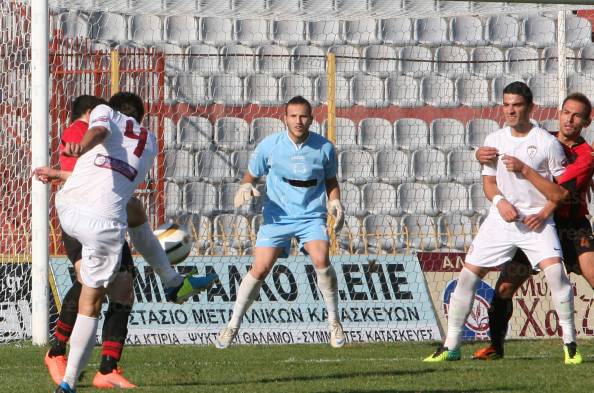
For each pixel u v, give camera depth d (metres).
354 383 20.83
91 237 17.81
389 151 54.75
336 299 30.73
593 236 26.05
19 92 41.50
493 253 25.44
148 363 26.98
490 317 26.70
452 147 54.91
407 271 35.62
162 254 21.53
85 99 20.64
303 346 32.84
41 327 32.59
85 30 58.22
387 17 56.06
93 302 17.92
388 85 57.75
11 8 41.81
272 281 35.03
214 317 34.69
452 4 57.72
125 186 18.34
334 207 28.84
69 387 17.69
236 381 21.62
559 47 39.03
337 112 56.56
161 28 59.84
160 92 47.34
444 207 53.19
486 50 59.25
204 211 50.84
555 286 24.91
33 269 32.59
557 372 23.00
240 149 53.44
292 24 61.25
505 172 25.02
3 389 20.27
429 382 21.02
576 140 25.59
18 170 41.00
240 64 58.16
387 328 35.03
